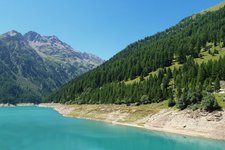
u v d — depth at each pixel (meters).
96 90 190.25
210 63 138.75
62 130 110.06
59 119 150.38
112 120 134.88
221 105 95.81
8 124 127.38
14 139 90.19
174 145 81.44
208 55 181.25
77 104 194.38
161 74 159.38
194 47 198.88
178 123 101.56
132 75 192.12
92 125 123.69
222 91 112.69
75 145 82.88
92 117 151.00
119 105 149.12
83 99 190.62
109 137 95.19
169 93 127.50
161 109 117.56
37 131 107.12
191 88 108.31
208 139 87.94
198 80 125.94
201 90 109.50
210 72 132.75
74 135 98.75
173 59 192.88
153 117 115.31
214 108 94.88
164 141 87.12
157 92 131.38
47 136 96.69
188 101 105.12
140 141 88.19
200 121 94.94
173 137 92.75
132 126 118.19
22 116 169.50
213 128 90.25
